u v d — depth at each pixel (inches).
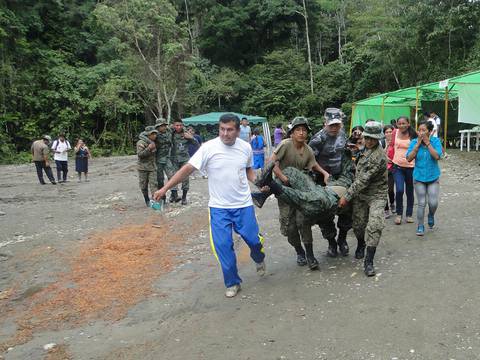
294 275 204.7
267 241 272.1
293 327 153.8
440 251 219.6
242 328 156.6
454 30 1035.3
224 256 183.8
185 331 159.0
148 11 1354.6
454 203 334.3
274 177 202.8
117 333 164.4
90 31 1731.1
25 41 1429.6
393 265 205.2
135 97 1561.3
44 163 647.1
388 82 1338.6
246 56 2078.0
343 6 2046.0
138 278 222.8
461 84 617.9
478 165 563.8
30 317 185.6
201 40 1978.3
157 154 395.5
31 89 1414.9
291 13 1946.4
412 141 250.4
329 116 209.2
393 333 143.9
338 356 133.2
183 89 1508.4
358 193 196.2
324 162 215.9
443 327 145.5
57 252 276.4
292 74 1831.9
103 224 351.6
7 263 263.1
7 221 389.4
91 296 202.8
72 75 1515.7
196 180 599.5
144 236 304.0
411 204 279.7
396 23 1170.6
